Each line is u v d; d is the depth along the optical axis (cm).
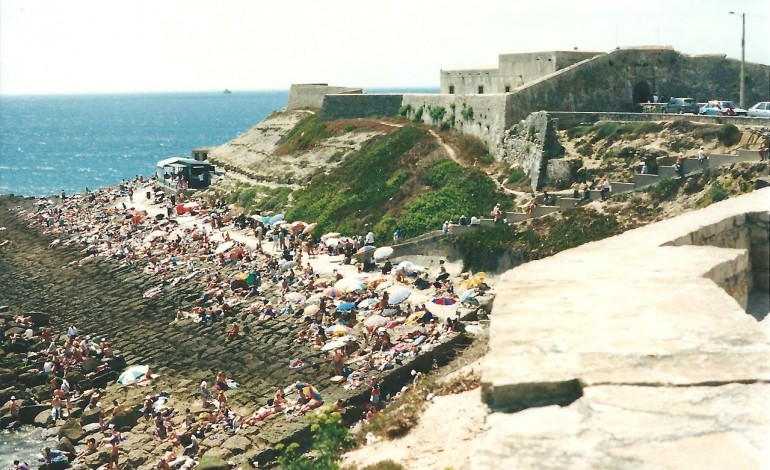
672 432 743
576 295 1123
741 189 4525
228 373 4894
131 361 5419
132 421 4522
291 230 7462
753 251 1622
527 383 855
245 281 6278
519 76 7812
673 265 1252
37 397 5159
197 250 7531
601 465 707
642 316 1010
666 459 702
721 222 1561
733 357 867
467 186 6712
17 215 10544
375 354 4478
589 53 7344
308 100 11269
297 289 5950
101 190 11506
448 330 4481
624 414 781
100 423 4553
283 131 10600
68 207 10575
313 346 4853
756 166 4584
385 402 3916
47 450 4209
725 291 1162
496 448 762
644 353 891
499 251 5422
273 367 4759
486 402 875
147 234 8481
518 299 1130
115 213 9781
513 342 962
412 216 6712
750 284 1596
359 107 9681
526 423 802
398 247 6184
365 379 4128
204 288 6462
